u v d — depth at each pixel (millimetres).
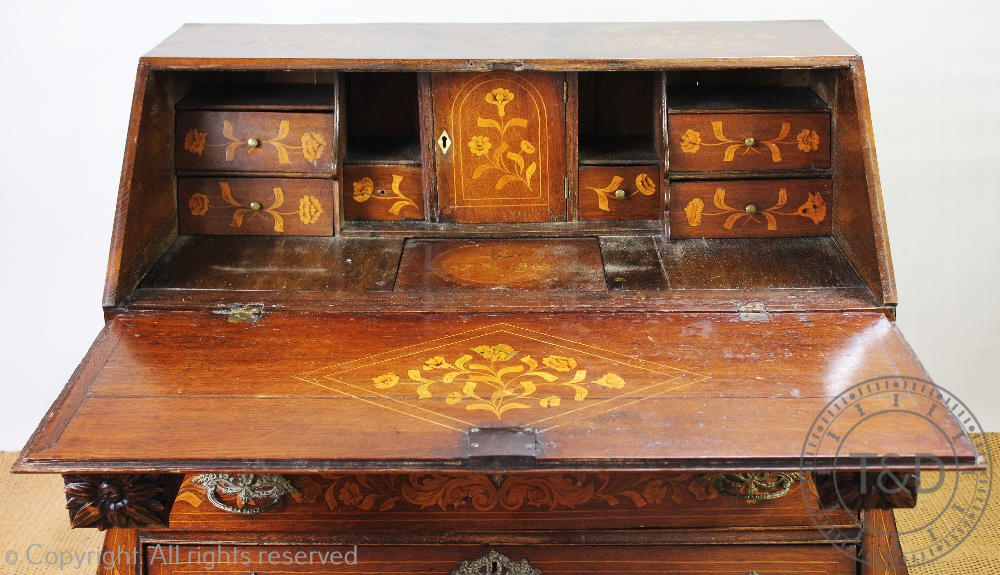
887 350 1358
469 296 1479
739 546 1446
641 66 1495
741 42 1588
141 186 1495
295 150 1603
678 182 1597
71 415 1262
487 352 1367
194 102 1604
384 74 1686
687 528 1431
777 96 1641
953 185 2008
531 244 1601
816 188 1599
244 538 1448
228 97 1628
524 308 1451
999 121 1960
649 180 1620
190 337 1397
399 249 1592
